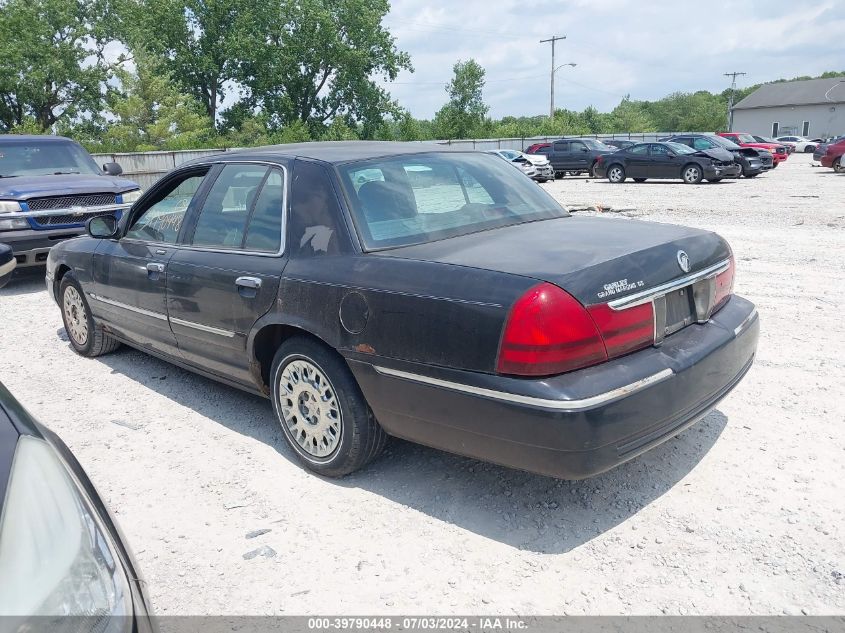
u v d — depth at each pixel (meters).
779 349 5.50
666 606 2.71
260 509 3.54
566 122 64.19
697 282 3.40
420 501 3.54
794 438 3.99
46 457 1.77
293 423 3.90
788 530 3.14
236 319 4.03
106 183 9.72
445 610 2.76
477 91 64.38
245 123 49.12
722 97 128.50
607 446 2.85
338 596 2.87
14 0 45.88
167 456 4.16
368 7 54.88
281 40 54.09
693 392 3.18
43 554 1.54
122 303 5.13
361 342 3.36
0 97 46.91
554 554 3.07
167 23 52.22
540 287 2.86
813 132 75.25
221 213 4.33
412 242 3.60
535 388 2.83
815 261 8.76
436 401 3.13
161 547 3.26
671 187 21.84
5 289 9.35
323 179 3.78
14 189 8.91
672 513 3.32
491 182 4.26
